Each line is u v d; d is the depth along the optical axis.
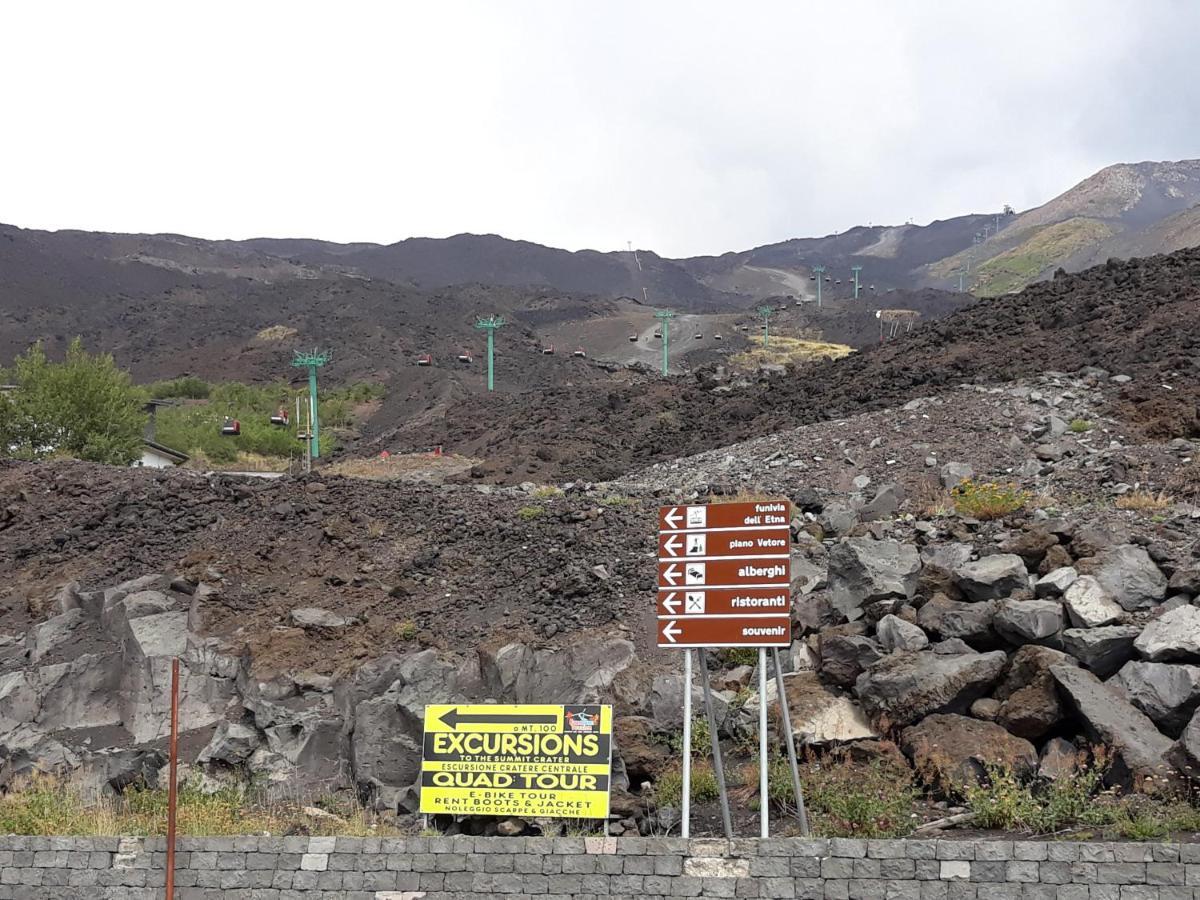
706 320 187.00
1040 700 12.19
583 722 11.78
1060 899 9.56
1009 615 13.36
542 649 15.83
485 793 11.80
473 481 38.72
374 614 17.36
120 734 16.56
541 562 18.11
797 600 15.84
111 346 172.00
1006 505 18.16
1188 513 16.72
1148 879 9.42
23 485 24.11
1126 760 11.32
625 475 32.28
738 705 14.07
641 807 12.46
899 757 12.46
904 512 20.25
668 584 11.53
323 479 22.23
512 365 136.62
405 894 10.83
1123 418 25.83
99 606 18.48
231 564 18.72
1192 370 27.81
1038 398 27.73
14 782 14.77
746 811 12.34
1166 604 13.71
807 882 10.13
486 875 10.73
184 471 25.39
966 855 9.84
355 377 131.12
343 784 14.59
